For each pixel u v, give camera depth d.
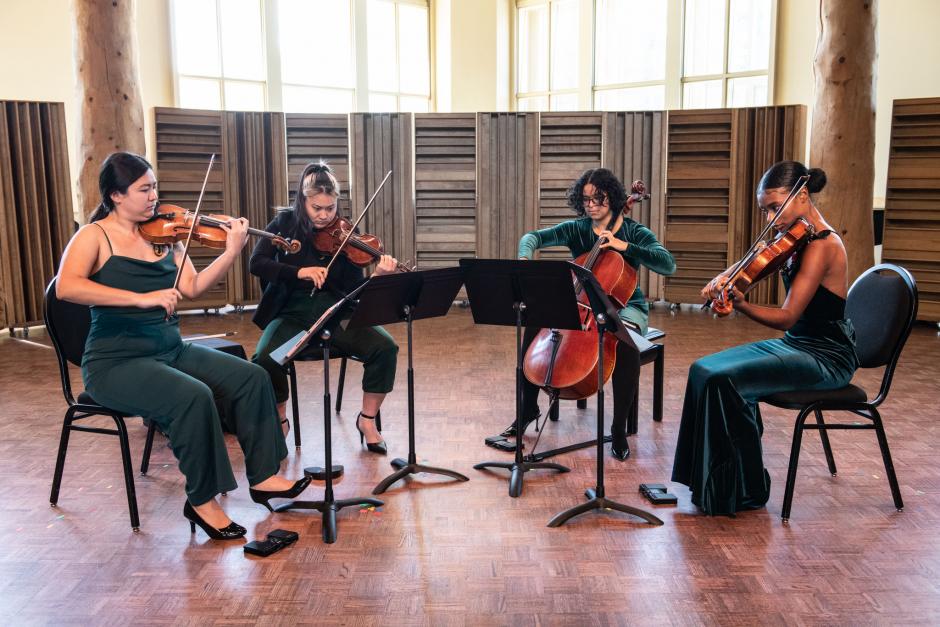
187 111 6.73
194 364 2.66
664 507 2.82
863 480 3.05
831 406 2.71
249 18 9.14
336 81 9.84
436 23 10.41
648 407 4.08
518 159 7.26
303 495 2.94
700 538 2.57
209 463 2.53
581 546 2.52
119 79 5.71
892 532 2.59
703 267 7.04
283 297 3.32
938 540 2.53
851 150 6.00
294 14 9.43
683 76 9.40
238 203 6.99
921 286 6.21
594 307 2.60
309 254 3.36
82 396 2.84
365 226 7.32
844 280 2.73
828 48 5.97
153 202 2.61
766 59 8.77
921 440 3.51
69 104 7.65
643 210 7.16
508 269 2.64
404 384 4.55
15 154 5.96
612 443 3.35
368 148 7.26
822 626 2.04
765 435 3.61
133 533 2.63
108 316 2.57
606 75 10.02
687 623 2.06
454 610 2.14
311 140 7.17
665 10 9.41
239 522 2.71
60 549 2.51
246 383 2.65
